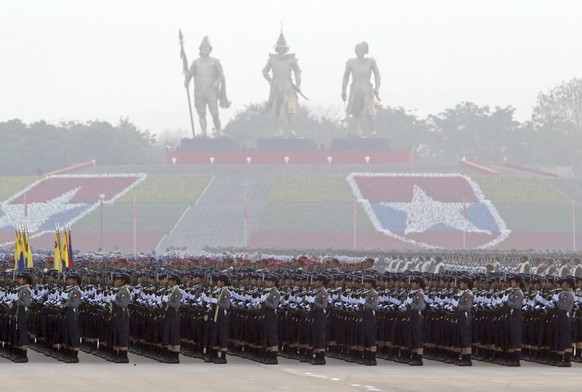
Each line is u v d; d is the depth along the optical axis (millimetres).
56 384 43406
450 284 55281
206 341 54031
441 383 44625
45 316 56031
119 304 53469
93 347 57125
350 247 190000
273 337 53406
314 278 54562
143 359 55219
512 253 140000
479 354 54750
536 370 50469
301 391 41625
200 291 55969
